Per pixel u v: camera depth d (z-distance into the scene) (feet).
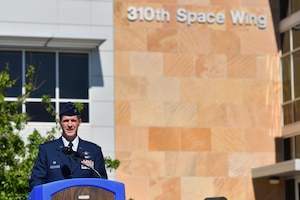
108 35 141.18
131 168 140.05
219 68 144.97
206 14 145.28
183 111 142.92
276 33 148.05
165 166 141.38
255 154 145.28
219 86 144.77
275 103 147.02
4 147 105.19
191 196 142.00
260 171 142.82
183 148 142.41
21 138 113.60
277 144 146.30
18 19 137.39
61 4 139.54
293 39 145.07
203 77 144.25
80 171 52.16
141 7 142.92
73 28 139.85
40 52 137.59
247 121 145.38
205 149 143.23
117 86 140.56
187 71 143.74
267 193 144.87
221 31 145.69
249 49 146.51
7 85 109.81
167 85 142.61
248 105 145.69
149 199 140.26
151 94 141.90
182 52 143.74
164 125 142.00
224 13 146.10
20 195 101.71
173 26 143.84
